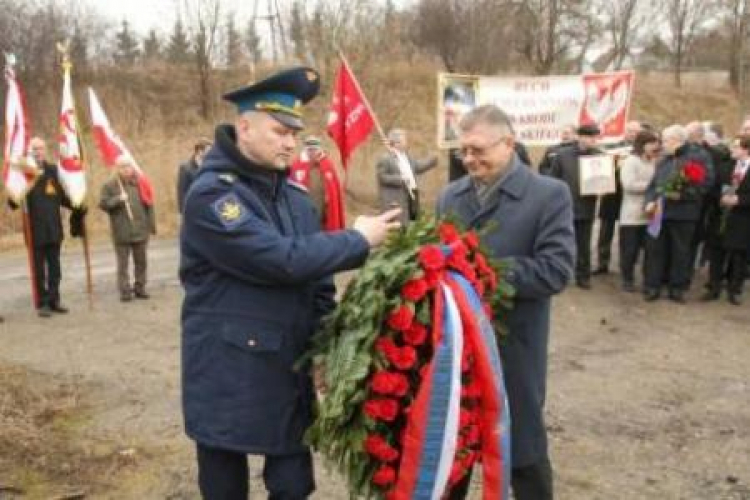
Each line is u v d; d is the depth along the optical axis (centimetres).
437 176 1933
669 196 848
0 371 617
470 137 302
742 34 3145
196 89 3038
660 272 875
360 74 2312
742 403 560
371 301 255
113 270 1146
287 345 275
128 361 665
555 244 297
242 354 271
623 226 905
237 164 272
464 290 259
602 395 573
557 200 302
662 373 627
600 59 3284
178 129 2441
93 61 3331
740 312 834
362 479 265
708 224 890
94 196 1620
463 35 2708
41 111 2669
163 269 1146
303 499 288
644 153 883
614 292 914
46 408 541
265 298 271
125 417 531
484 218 308
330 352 266
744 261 862
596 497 416
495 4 2764
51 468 446
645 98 3062
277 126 270
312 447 286
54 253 853
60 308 863
